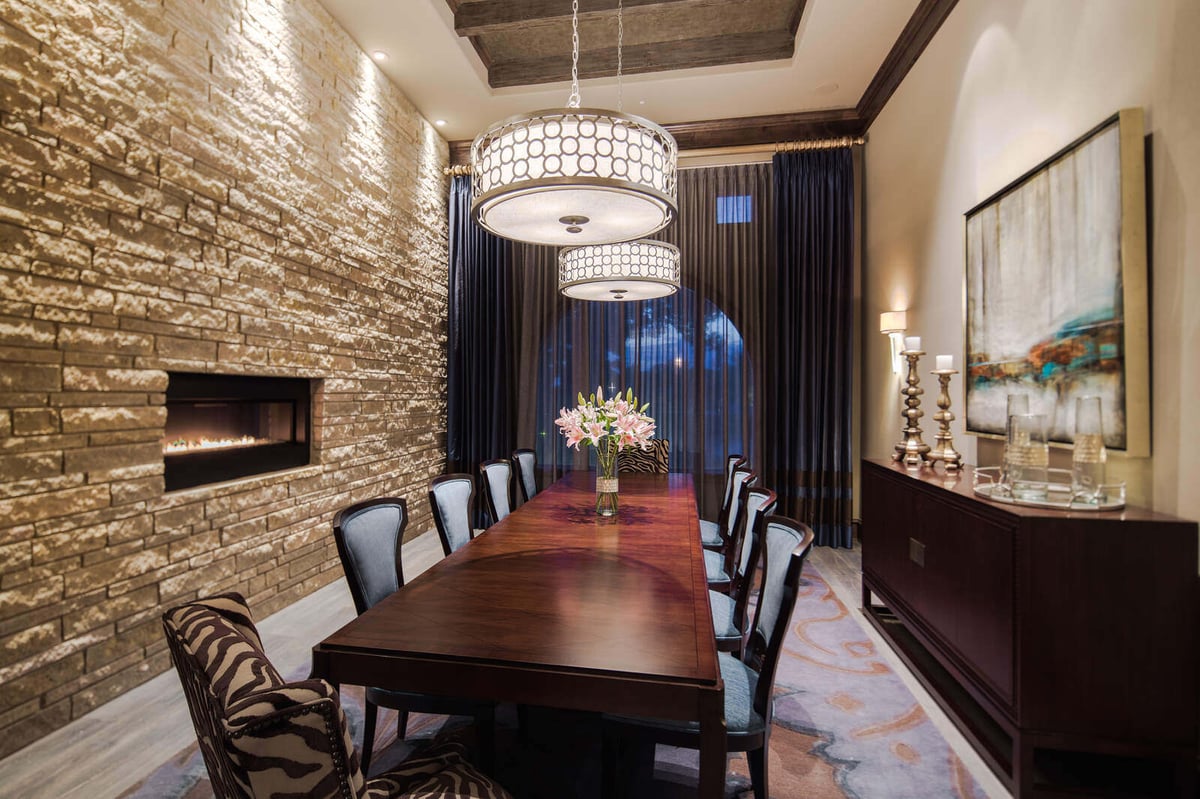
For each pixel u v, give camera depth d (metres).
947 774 1.93
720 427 5.18
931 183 3.64
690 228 5.23
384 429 4.39
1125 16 2.04
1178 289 1.84
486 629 1.39
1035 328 2.46
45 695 2.04
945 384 2.92
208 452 2.83
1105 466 2.00
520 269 5.49
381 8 3.61
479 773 1.25
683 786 1.86
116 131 2.29
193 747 1.99
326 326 3.64
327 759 0.70
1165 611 1.74
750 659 1.82
